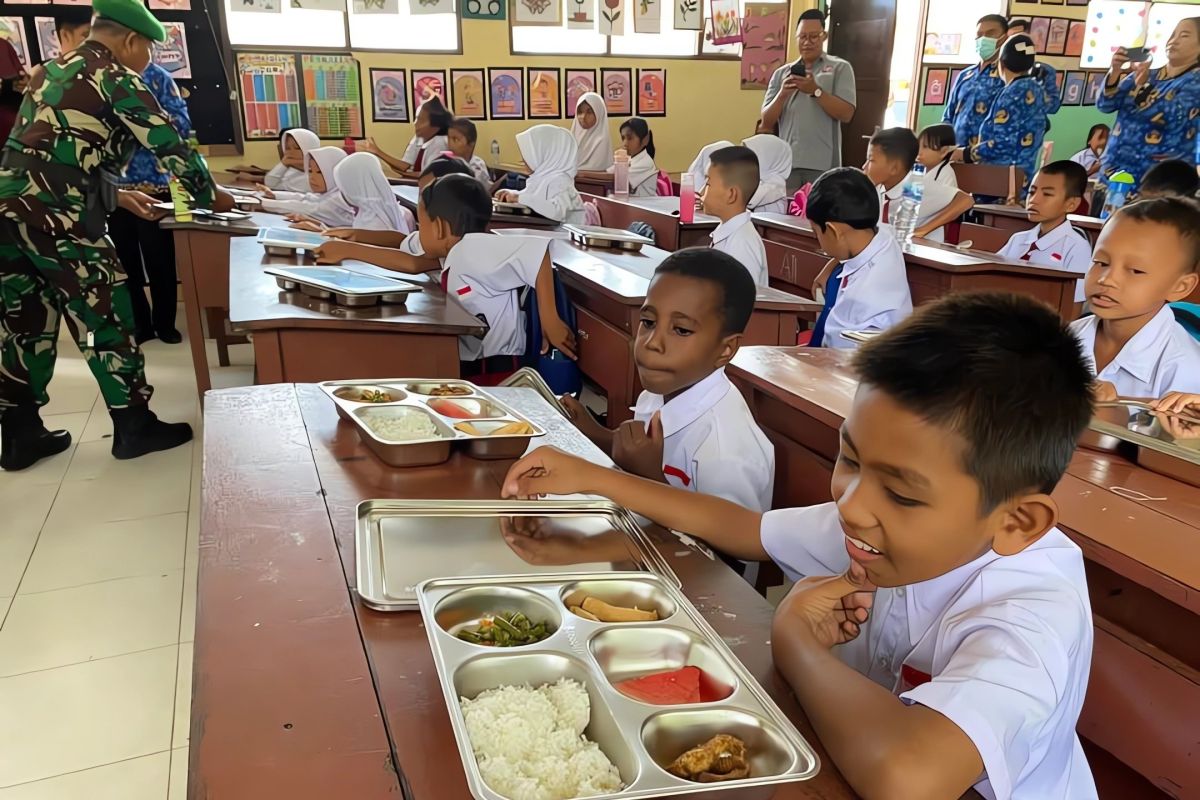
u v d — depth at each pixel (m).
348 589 0.78
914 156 3.58
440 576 0.82
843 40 6.76
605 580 0.80
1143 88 4.41
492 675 0.66
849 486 0.61
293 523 0.92
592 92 6.50
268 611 0.74
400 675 0.65
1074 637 0.63
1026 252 3.31
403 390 1.35
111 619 1.94
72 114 2.42
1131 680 0.96
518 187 5.33
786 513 0.94
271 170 5.28
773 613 0.79
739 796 0.55
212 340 4.23
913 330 0.59
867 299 2.46
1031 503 0.59
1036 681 0.59
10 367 2.68
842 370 1.64
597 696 0.64
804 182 5.21
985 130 4.86
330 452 1.13
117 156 2.59
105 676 1.74
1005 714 0.57
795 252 3.75
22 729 1.58
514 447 1.11
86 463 2.80
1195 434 1.13
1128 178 4.12
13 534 2.32
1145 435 1.12
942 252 3.04
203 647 0.68
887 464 0.58
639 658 0.72
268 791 0.53
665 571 0.85
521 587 0.77
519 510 0.96
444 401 1.30
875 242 2.45
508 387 1.50
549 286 2.38
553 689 0.65
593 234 3.16
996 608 0.64
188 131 4.01
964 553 0.60
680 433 1.30
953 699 0.57
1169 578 0.83
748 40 6.86
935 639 0.70
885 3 6.32
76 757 1.51
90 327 2.67
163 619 1.95
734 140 7.11
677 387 1.31
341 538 0.88
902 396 0.56
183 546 2.28
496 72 6.23
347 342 1.90
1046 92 4.88
